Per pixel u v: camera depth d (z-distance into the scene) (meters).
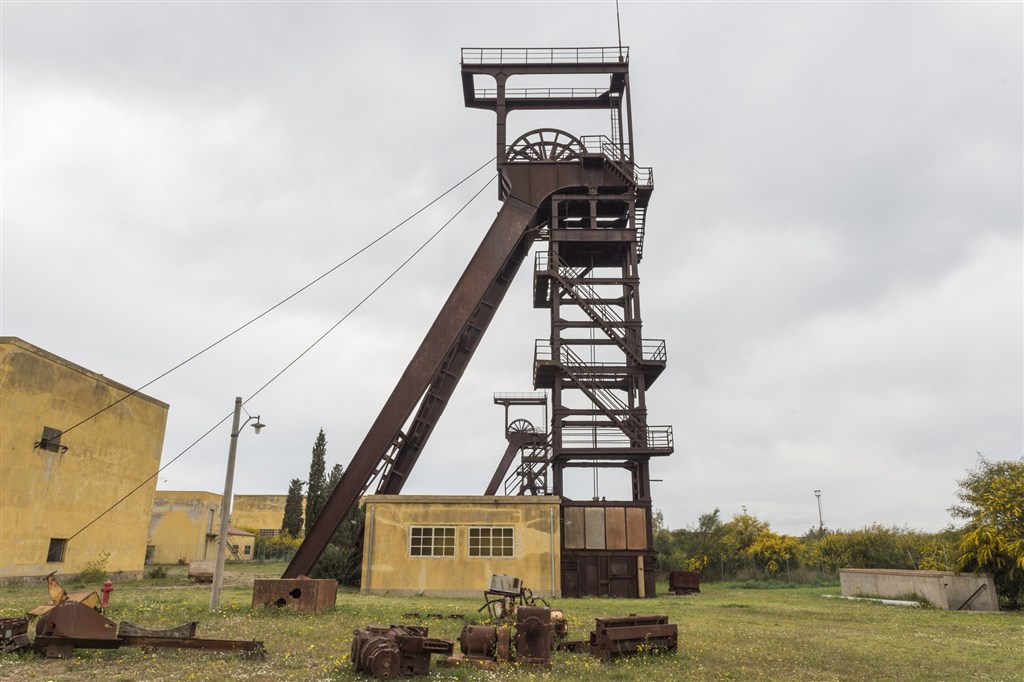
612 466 33.00
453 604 21.53
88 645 10.23
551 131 35.75
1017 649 13.51
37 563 25.33
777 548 49.31
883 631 16.56
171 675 9.09
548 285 35.88
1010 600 25.16
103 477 29.61
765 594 33.12
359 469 29.25
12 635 10.06
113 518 30.50
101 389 29.52
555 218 34.78
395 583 27.05
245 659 10.17
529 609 10.66
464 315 31.64
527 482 41.19
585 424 32.16
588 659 11.08
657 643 11.97
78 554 27.98
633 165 35.25
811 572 47.38
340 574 31.86
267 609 16.33
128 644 10.49
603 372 32.84
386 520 27.81
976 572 25.06
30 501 25.05
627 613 19.41
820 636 15.22
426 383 30.48
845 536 49.25
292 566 28.33
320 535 28.62
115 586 26.75
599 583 29.14
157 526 53.59
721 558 50.66
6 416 24.03
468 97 36.66
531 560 27.33
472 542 27.56
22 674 8.95
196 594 22.17
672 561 51.50
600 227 38.41
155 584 28.67
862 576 29.75
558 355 32.88
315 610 16.27
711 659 11.69
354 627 14.12
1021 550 23.91
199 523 55.56
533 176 34.78
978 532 24.91
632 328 33.34
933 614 21.69
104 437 29.70
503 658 10.42
